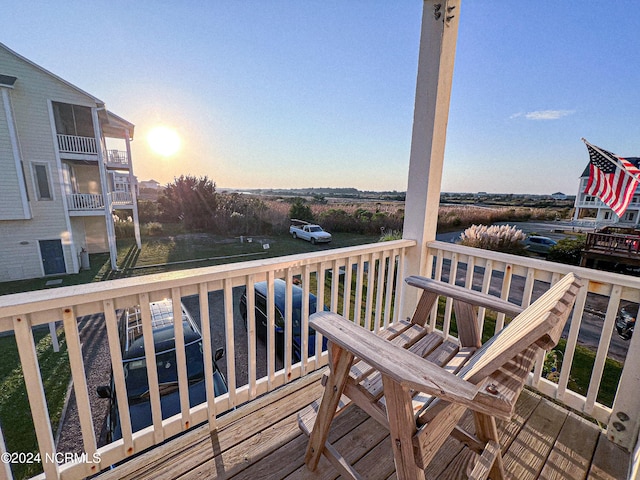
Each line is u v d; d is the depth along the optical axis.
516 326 0.88
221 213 16.94
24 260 8.98
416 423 0.88
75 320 1.02
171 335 3.00
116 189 13.62
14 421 3.36
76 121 9.52
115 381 1.16
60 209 9.30
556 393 1.66
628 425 1.38
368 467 1.28
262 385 1.64
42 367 4.43
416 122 2.11
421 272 2.23
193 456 1.32
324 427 1.15
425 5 1.94
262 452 1.35
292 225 16.47
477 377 0.74
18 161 8.41
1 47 7.91
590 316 5.05
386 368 0.77
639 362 1.33
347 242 14.20
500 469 1.10
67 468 1.12
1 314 0.88
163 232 16.58
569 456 1.36
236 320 6.00
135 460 1.28
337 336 0.94
